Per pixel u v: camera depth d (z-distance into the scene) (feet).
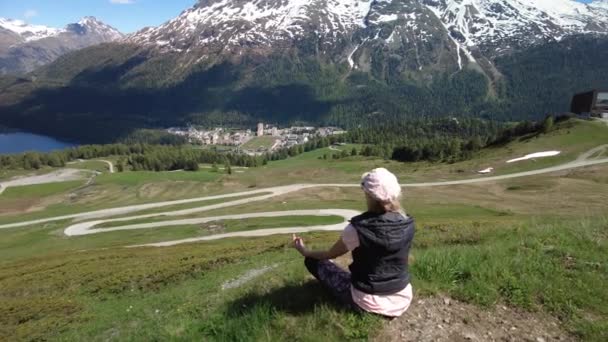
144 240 231.91
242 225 248.93
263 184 435.12
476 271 29.30
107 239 248.52
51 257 174.81
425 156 539.70
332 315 23.88
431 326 23.39
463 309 25.44
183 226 266.16
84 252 183.42
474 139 509.35
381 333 22.39
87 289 93.04
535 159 359.66
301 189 382.22
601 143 369.30
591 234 39.17
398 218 21.40
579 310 25.34
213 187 450.30
